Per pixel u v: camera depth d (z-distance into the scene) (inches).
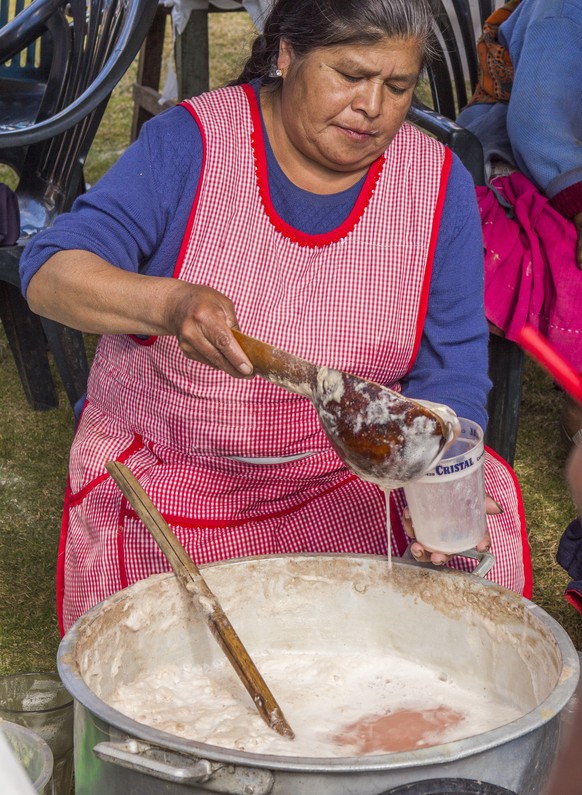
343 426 51.6
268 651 64.1
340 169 67.2
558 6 106.5
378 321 69.9
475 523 59.6
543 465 121.3
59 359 115.0
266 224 68.7
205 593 56.8
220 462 70.9
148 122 70.5
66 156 121.8
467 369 73.5
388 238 70.0
